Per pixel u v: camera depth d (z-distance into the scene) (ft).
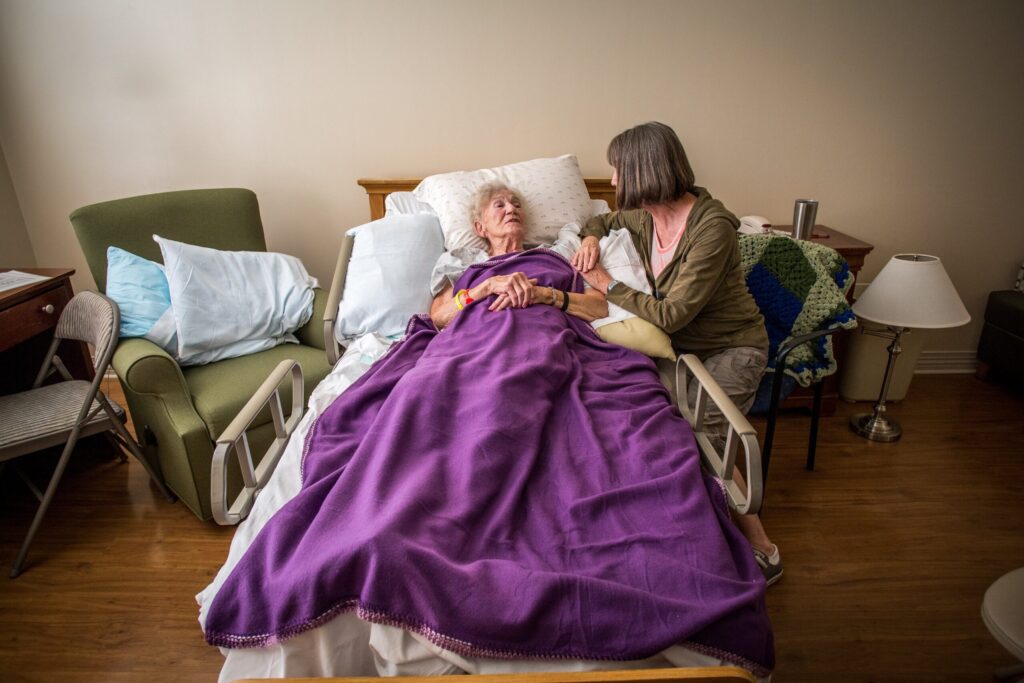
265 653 3.12
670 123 8.03
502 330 4.97
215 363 6.56
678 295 5.34
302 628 2.94
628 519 3.50
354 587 2.98
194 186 8.08
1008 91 7.92
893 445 7.39
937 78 7.86
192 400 5.90
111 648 4.78
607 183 7.93
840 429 7.77
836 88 7.90
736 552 3.49
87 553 5.79
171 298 6.33
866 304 6.95
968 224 8.56
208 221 7.33
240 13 7.35
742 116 8.01
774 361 6.43
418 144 8.02
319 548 3.16
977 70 7.82
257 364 6.51
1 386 7.14
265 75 7.63
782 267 6.59
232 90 7.67
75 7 7.22
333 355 6.26
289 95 7.73
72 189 8.00
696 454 3.95
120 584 5.42
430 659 2.92
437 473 3.62
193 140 7.87
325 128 7.90
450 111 7.88
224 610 3.13
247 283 6.86
